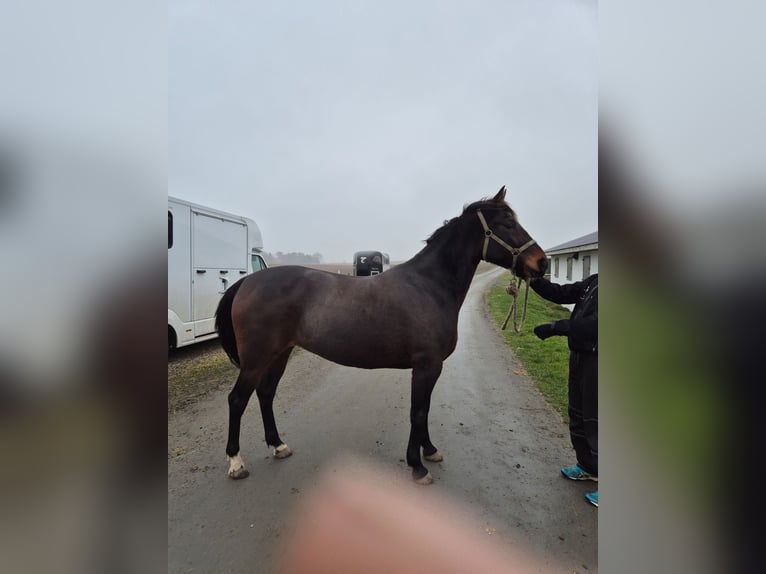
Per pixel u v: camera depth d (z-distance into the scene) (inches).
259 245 297.1
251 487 87.7
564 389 163.5
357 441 112.5
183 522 74.8
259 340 96.2
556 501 82.3
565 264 552.1
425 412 93.8
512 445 109.4
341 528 73.1
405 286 94.4
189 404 149.6
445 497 83.5
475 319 378.9
